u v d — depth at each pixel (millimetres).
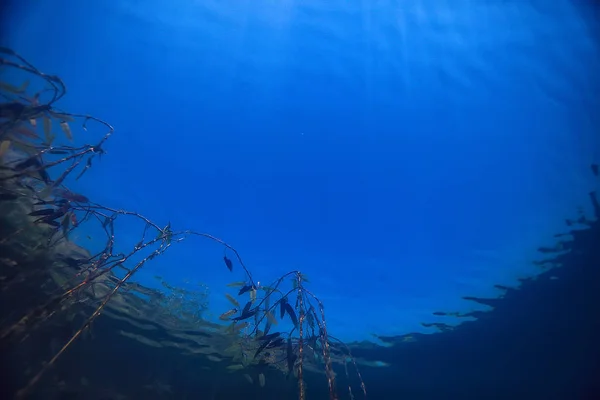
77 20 1367
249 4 1510
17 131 822
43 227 1082
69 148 888
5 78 946
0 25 1263
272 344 1048
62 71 1396
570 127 1483
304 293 1006
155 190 1630
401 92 1604
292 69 1618
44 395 1649
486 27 1435
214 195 1727
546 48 1407
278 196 1782
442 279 1794
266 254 1776
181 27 1496
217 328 1829
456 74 1522
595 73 1400
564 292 1794
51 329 1032
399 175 1720
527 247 1682
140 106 1556
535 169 1562
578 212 1577
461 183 1657
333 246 1809
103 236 1445
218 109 1652
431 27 1481
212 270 1734
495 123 1550
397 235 1774
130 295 1652
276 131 1717
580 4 1330
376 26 1517
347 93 1646
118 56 1463
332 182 1774
